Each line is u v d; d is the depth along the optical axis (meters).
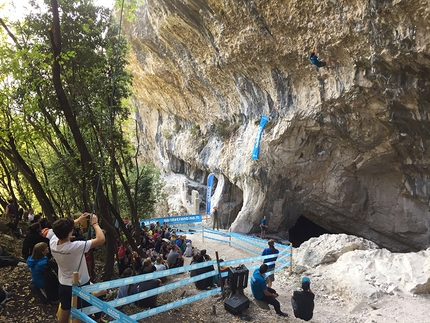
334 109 14.81
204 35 16.75
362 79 12.55
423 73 10.95
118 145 9.89
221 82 19.88
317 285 9.38
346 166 17.70
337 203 18.72
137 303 6.69
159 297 7.58
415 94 11.79
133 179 17.56
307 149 17.64
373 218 18.55
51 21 7.91
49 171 10.30
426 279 7.94
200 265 6.87
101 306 4.41
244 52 15.61
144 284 6.58
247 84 18.28
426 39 9.53
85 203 9.27
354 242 11.12
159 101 29.41
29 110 7.42
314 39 12.47
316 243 11.86
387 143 15.30
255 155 17.92
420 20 9.26
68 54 6.79
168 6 16.25
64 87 8.30
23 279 6.66
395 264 8.98
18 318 5.39
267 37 14.00
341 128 15.49
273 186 18.95
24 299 5.94
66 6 7.88
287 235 20.30
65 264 4.13
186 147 27.81
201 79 20.95
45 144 12.42
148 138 37.00
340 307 8.11
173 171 33.34
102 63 8.67
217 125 23.70
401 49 10.27
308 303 6.41
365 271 8.92
